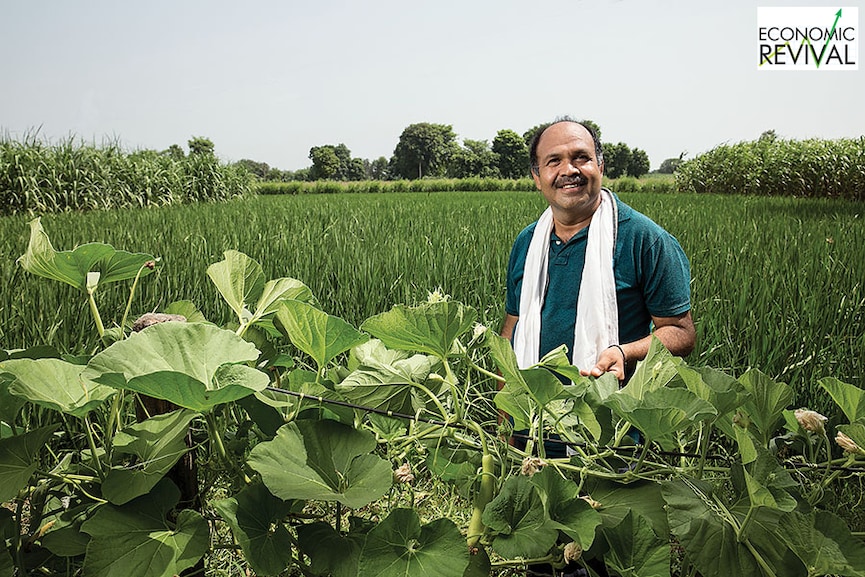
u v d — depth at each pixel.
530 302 2.87
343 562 1.19
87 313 4.32
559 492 1.14
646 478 1.24
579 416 1.30
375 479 1.15
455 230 9.84
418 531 1.11
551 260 2.88
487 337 1.38
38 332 3.96
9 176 16.62
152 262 1.65
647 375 1.34
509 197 24.59
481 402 2.96
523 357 2.84
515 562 1.25
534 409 1.35
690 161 32.78
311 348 1.41
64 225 10.74
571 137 2.70
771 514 1.14
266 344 1.60
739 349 4.58
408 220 11.62
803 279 5.88
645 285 2.67
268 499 1.19
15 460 1.18
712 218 12.60
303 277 6.09
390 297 5.57
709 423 1.21
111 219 12.40
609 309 2.62
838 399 1.34
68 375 1.27
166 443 1.22
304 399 1.33
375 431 1.50
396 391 1.42
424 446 1.50
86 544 1.23
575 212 2.77
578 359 2.64
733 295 5.39
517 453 1.35
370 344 1.60
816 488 1.32
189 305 1.79
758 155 27.28
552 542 1.07
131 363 1.17
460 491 1.43
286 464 1.16
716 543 1.10
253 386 1.14
